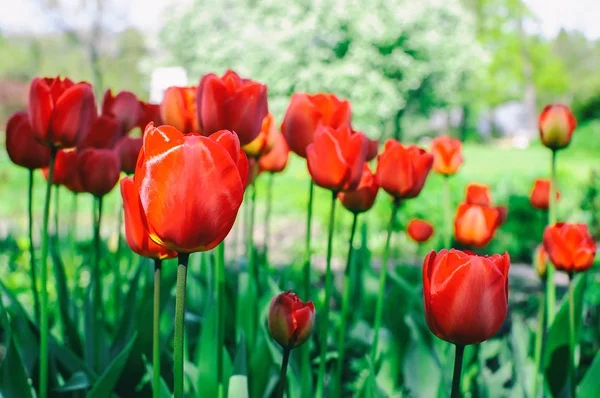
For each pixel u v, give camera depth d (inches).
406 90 519.2
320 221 187.6
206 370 41.1
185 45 557.6
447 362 47.7
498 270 30.7
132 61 658.8
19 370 37.5
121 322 44.7
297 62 485.4
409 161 40.9
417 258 106.8
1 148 387.9
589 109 783.1
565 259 43.0
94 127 42.7
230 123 37.4
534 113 915.4
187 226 28.4
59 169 46.9
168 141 28.1
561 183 171.5
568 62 1016.2
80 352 46.5
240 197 28.8
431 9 510.9
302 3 497.0
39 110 37.9
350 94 482.9
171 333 47.2
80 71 687.1
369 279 59.7
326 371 54.9
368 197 40.8
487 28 816.3
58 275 47.8
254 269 53.4
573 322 44.1
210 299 44.3
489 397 48.0
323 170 38.7
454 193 146.9
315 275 82.0
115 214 132.2
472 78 604.4
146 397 43.9
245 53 498.9
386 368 52.4
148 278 46.8
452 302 31.0
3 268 88.9
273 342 44.6
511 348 55.5
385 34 484.1
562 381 46.9
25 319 42.5
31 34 685.3
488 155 671.8
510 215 138.7
